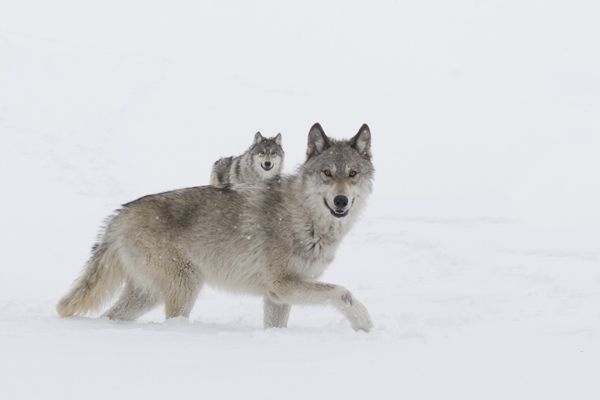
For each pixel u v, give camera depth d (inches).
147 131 3932.1
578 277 1605.6
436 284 1635.1
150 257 967.6
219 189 988.6
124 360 572.4
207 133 4045.3
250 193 967.6
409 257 2111.2
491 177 3270.2
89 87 4480.8
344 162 931.3
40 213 2466.8
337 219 940.0
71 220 2431.1
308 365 575.8
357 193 951.6
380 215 2743.6
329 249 954.1
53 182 2920.8
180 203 975.6
